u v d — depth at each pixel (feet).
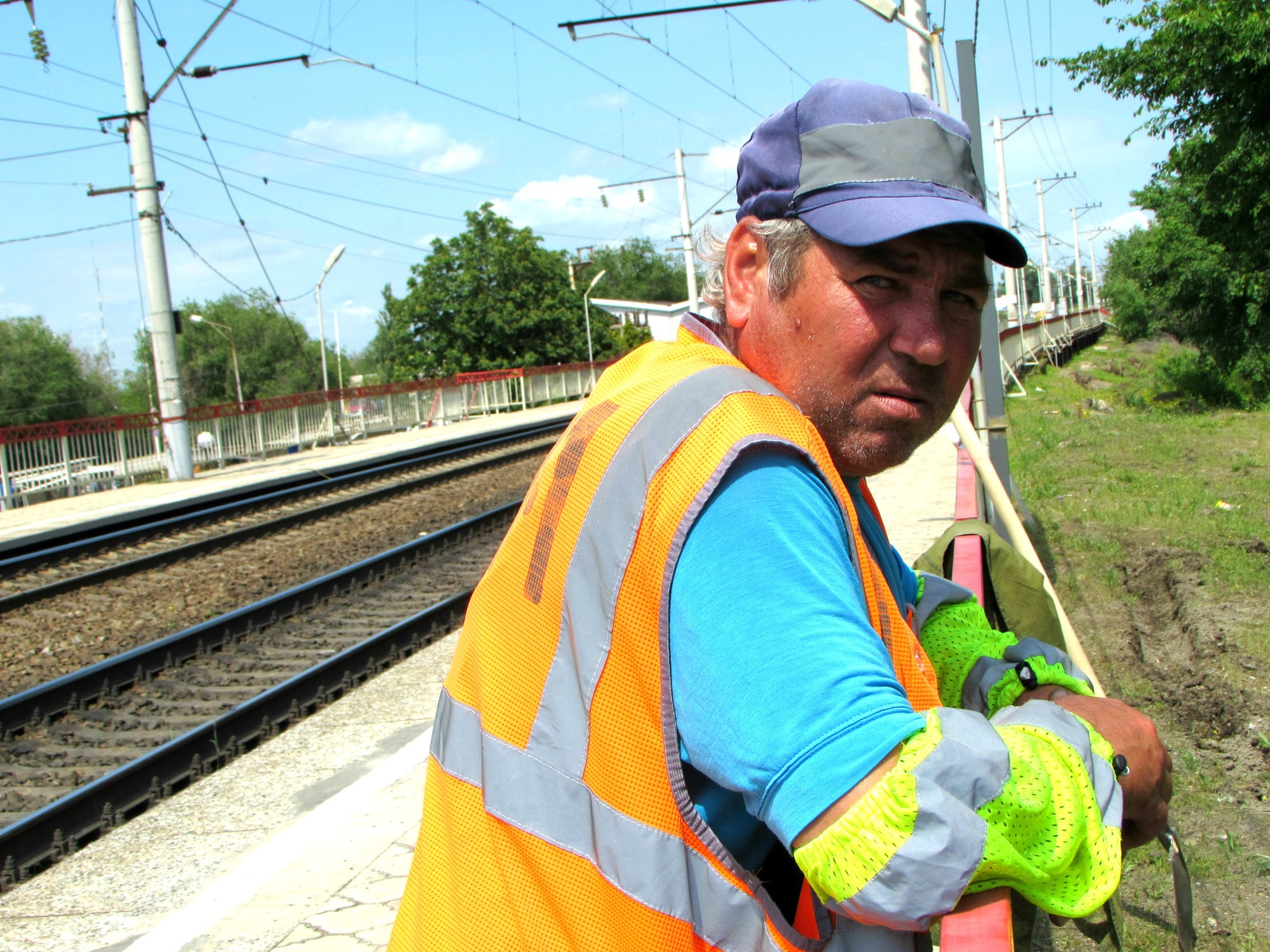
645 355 3.70
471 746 3.37
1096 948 9.42
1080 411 76.02
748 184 3.51
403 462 64.49
